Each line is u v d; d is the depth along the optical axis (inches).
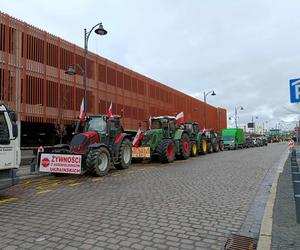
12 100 995.9
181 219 246.5
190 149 904.9
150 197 328.5
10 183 335.9
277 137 4133.9
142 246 189.3
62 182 443.8
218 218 249.9
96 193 353.7
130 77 1627.7
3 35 984.3
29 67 1057.5
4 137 331.0
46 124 1209.4
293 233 201.8
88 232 214.7
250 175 497.4
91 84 1331.2
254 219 248.1
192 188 380.8
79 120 575.8
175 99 2124.8
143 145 722.2
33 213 267.3
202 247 188.4
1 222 240.8
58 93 1157.7
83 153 495.8
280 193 335.6
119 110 1515.7
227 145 1595.7
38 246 189.5
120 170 578.6
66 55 1203.9
